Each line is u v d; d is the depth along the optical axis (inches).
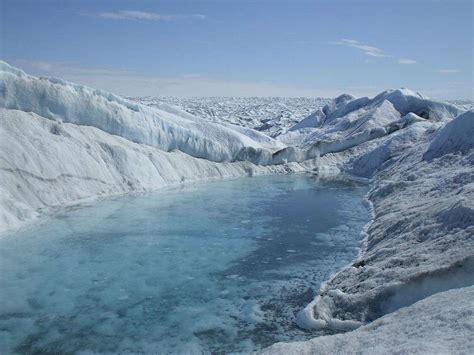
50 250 596.7
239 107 5876.0
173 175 1108.5
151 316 422.6
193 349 364.8
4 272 521.3
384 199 858.1
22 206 716.7
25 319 415.5
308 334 383.2
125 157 990.4
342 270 514.0
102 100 1007.6
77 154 889.5
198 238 671.1
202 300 458.0
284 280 510.0
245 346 368.2
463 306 280.7
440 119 1768.0
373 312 382.9
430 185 745.6
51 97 913.5
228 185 1149.1
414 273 385.1
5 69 860.6
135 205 865.5
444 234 452.1
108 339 381.7
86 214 773.9
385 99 1898.4
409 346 248.2
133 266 550.0
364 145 1601.9
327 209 884.0
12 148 771.4
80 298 459.5
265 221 780.6
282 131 2437.3
